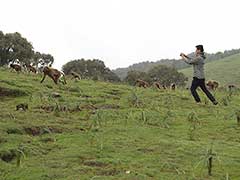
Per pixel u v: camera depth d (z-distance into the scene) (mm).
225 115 12953
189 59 15055
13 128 9258
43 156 7684
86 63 55438
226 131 10781
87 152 7953
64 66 56500
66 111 12344
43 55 53812
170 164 7363
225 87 23031
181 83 59844
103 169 7016
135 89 19031
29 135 9211
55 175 6648
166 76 58156
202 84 15133
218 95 19250
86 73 54719
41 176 6586
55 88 16953
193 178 6738
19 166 7082
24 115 11039
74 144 8547
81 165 7211
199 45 15047
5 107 12305
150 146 8609
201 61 15031
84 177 6562
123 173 6820
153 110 13250
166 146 8672
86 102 14086
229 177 6949
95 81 22438
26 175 6664
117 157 7691
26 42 51969
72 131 9727
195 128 10953
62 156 7684
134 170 6992
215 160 7781
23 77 19328
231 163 7688
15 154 7707
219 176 6965
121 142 8805
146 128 10492
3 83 15914
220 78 93000
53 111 12164
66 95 15336
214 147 8852
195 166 7352
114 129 10078
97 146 8414
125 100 15258
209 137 10023
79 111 12516
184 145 8805
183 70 100188
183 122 11750
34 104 13039
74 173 6758
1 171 6867
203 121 12023
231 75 94188
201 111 13703
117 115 11953
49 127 9734
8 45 50094
